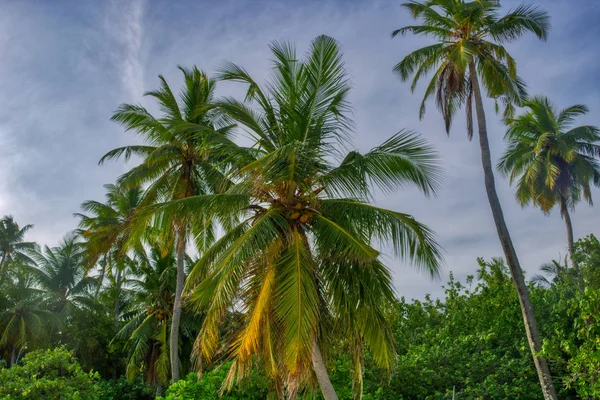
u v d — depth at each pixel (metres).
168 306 26.14
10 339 32.50
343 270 11.04
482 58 17.30
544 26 16.77
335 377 14.34
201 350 11.45
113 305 37.59
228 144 12.38
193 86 19.45
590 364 11.44
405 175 11.02
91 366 32.47
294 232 11.01
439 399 14.92
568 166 24.98
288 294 9.99
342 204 11.49
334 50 11.55
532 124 25.33
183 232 17.83
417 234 10.70
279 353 10.51
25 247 41.41
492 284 20.36
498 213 16.19
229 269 10.03
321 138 11.68
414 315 21.98
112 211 30.55
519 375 15.76
